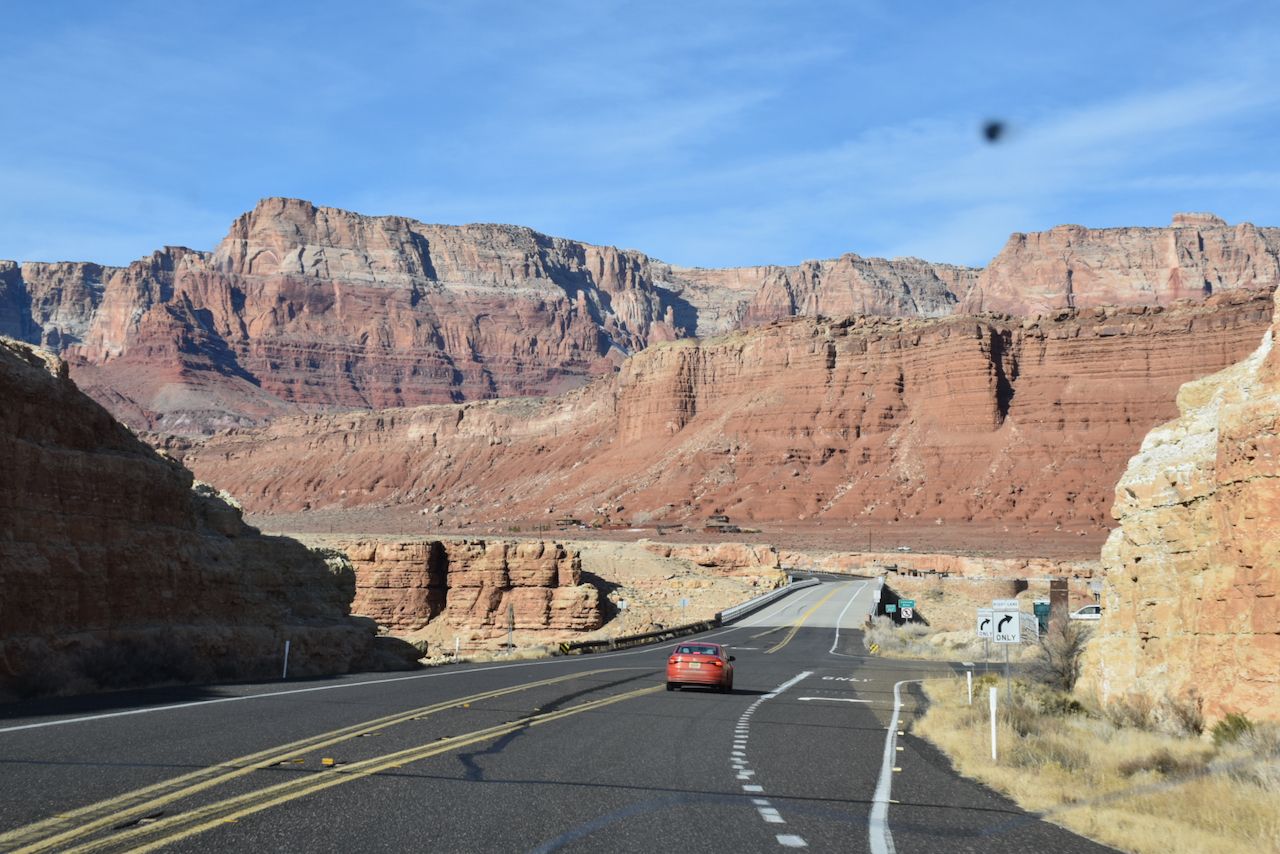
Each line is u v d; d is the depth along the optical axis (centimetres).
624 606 8794
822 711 2545
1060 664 3130
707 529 17375
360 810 1130
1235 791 1305
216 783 1238
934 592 10812
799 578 12112
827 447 19400
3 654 2142
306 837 1005
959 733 1992
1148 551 2172
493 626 8069
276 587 3494
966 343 19038
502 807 1184
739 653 5497
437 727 1855
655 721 2162
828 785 1441
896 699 2962
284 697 2242
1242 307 17650
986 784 1509
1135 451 16838
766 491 18850
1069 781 1485
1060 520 15912
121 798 1134
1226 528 1811
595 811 1188
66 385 2744
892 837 1118
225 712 1909
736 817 1189
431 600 8256
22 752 1384
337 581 3903
